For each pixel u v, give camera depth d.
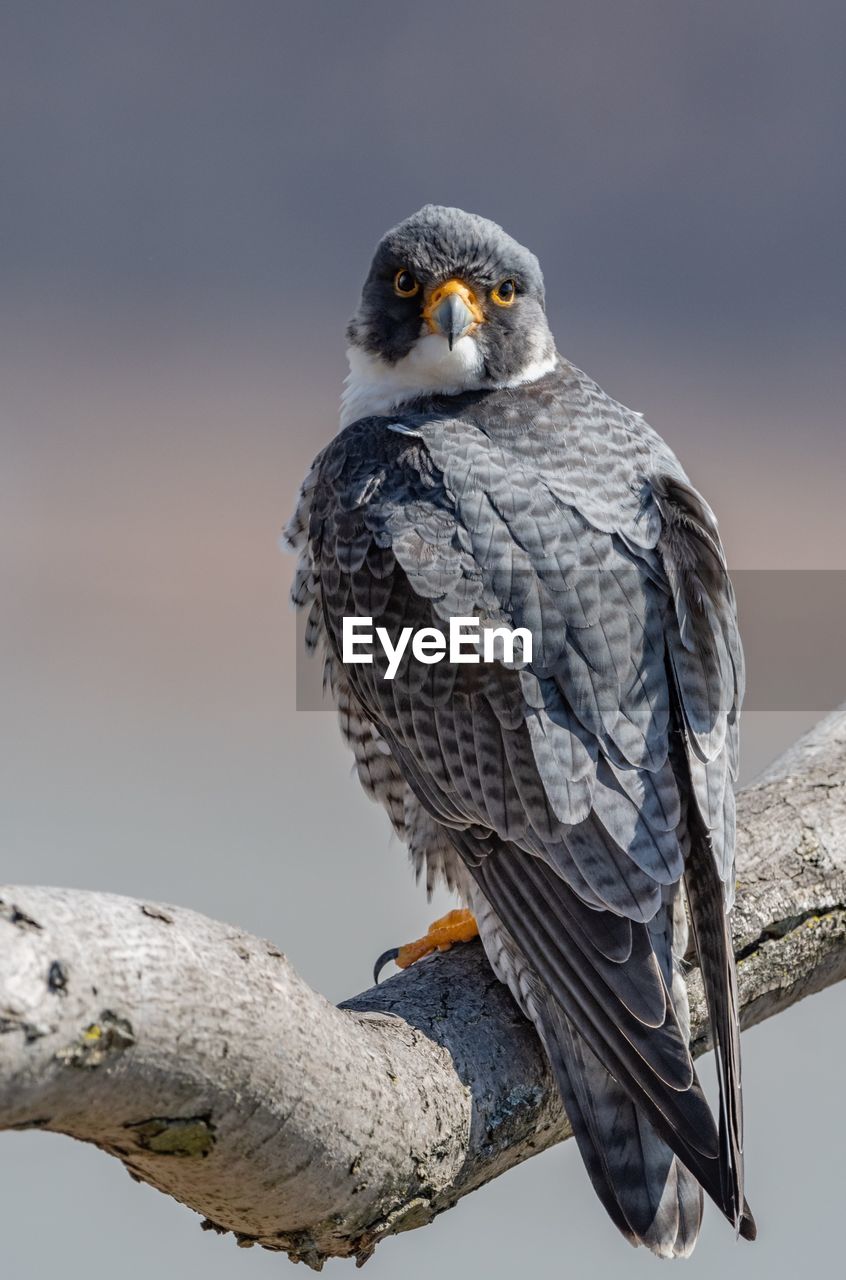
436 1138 6.21
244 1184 5.55
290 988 5.41
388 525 8.36
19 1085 4.59
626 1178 6.43
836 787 8.49
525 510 8.10
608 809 7.18
